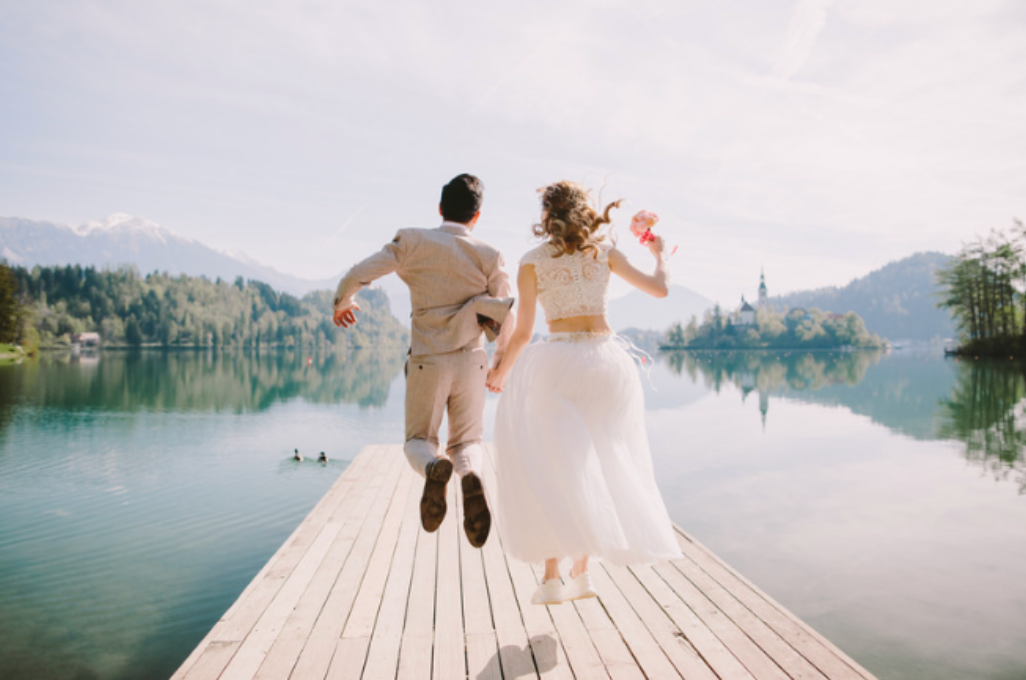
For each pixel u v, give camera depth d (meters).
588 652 2.33
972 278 61.72
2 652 4.59
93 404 22.94
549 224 2.46
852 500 8.23
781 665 2.21
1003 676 3.99
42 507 8.84
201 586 5.85
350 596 2.89
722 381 34.47
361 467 6.04
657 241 2.54
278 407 23.20
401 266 2.41
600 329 2.44
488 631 2.52
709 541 6.64
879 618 4.82
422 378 2.37
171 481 10.62
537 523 2.29
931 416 17.06
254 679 2.14
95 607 5.35
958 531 6.89
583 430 2.28
